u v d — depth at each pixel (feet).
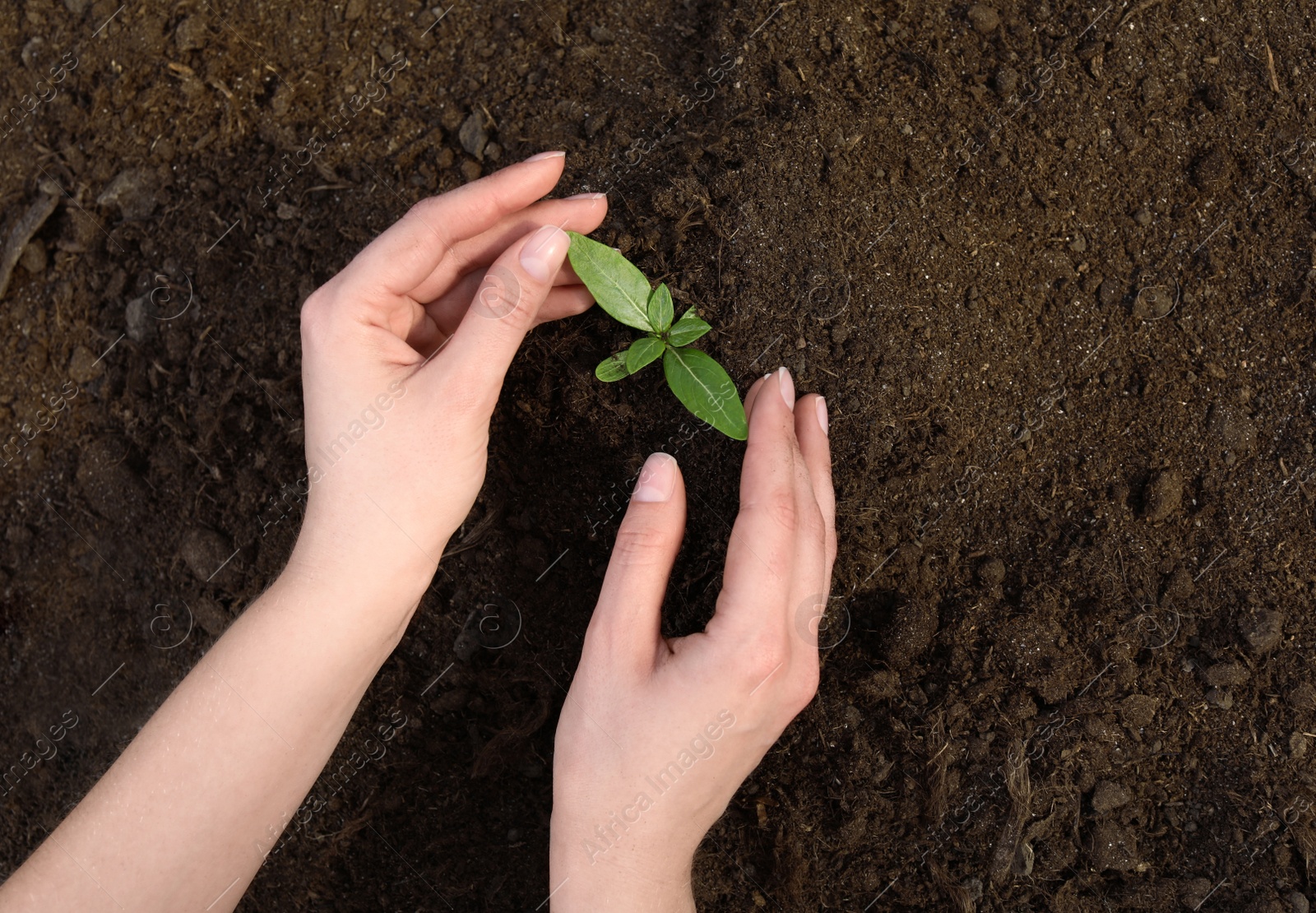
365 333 1.49
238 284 1.86
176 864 1.44
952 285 1.70
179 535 1.86
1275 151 1.74
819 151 1.67
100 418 1.92
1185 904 1.70
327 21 1.89
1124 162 1.74
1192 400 1.74
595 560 1.76
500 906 1.80
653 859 1.46
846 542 1.69
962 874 1.71
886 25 1.74
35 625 1.92
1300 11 1.75
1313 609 1.71
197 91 1.90
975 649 1.71
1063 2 1.75
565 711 1.48
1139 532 1.73
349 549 1.48
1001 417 1.73
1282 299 1.74
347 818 1.80
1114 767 1.71
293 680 1.47
